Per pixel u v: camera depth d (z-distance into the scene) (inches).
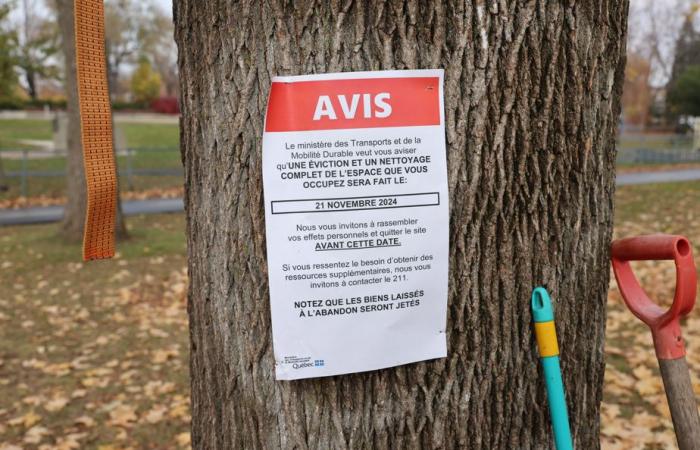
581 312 67.6
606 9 63.1
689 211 487.2
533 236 63.2
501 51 59.0
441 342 61.7
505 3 58.3
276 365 59.8
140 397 180.5
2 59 576.4
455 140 59.2
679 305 61.1
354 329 59.4
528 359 65.0
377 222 58.2
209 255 63.4
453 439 63.5
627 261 69.4
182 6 62.6
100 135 61.5
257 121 58.2
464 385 63.0
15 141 1072.2
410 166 58.1
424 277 59.9
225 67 58.7
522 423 65.8
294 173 57.2
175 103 1950.1
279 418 61.9
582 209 65.3
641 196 584.1
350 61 56.7
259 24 56.9
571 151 63.4
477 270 61.7
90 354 211.3
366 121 57.0
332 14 56.1
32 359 205.5
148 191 647.1
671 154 1075.3
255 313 60.9
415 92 57.5
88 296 275.1
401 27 56.7
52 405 172.9
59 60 684.1
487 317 62.7
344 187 57.5
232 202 60.2
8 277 306.5
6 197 591.2
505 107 59.8
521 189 61.8
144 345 219.1
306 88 56.3
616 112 67.7
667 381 62.9
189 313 69.8
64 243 381.7
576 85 62.2
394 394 61.7
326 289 58.6
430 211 59.1
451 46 58.1
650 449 147.9
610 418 160.6
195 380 69.5
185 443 157.2
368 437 61.7
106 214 63.7
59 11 377.7
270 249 58.1
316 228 57.9
